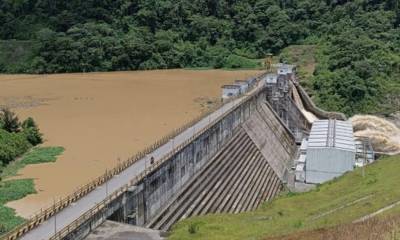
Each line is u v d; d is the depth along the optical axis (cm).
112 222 4684
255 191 8012
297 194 7394
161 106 12812
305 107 14288
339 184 7269
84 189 5303
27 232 4259
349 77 15025
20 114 11969
